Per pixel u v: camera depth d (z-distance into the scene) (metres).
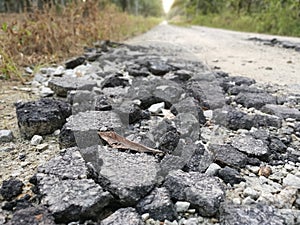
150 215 0.29
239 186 0.35
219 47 1.62
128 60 1.04
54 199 0.29
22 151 0.42
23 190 0.33
